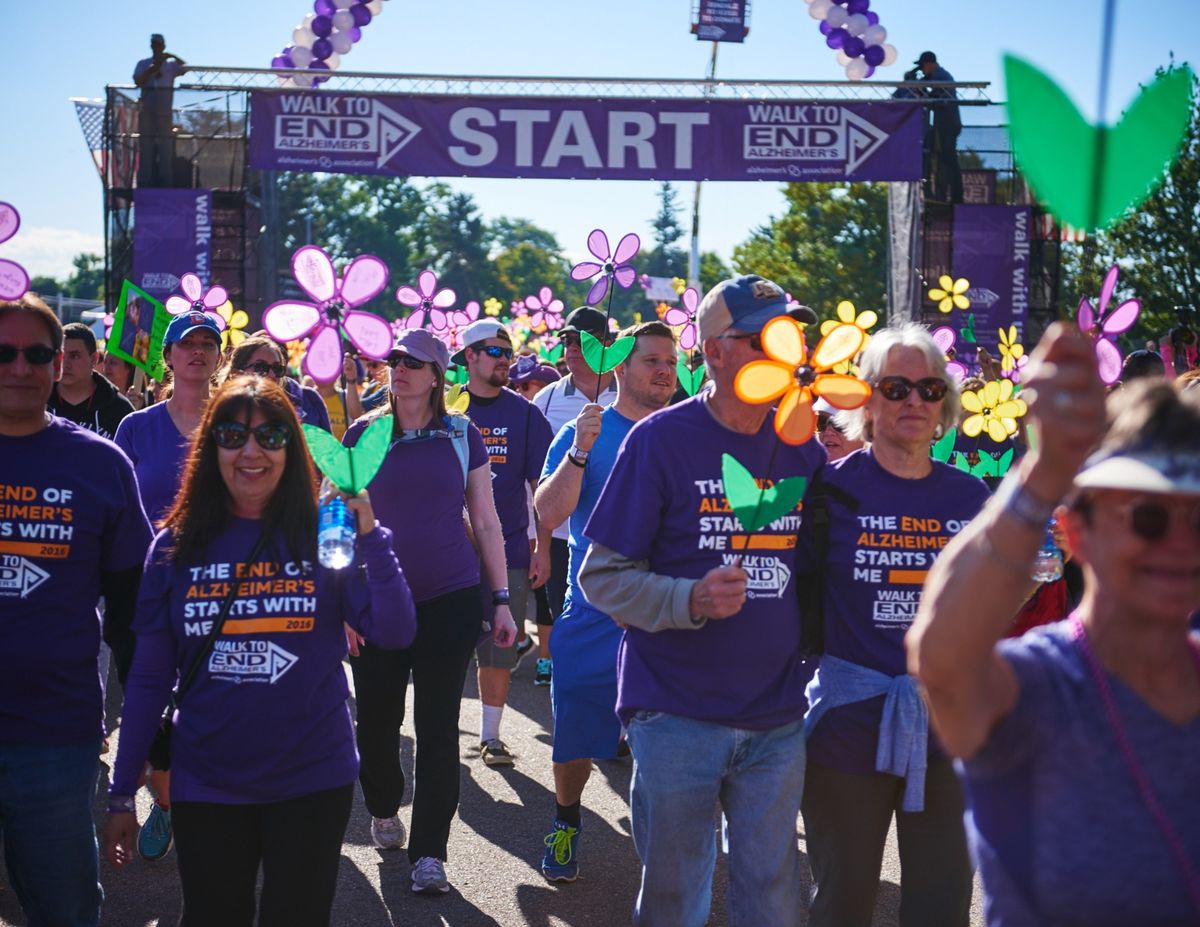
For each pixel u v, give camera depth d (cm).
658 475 315
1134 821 166
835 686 326
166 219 1397
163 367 694
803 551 334
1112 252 1606
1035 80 146
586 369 693
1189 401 161
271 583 299
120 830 302
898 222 1532
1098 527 164
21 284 329
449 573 462
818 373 300
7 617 317
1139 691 169
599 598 316
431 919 437
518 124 1396
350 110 1396
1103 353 444
